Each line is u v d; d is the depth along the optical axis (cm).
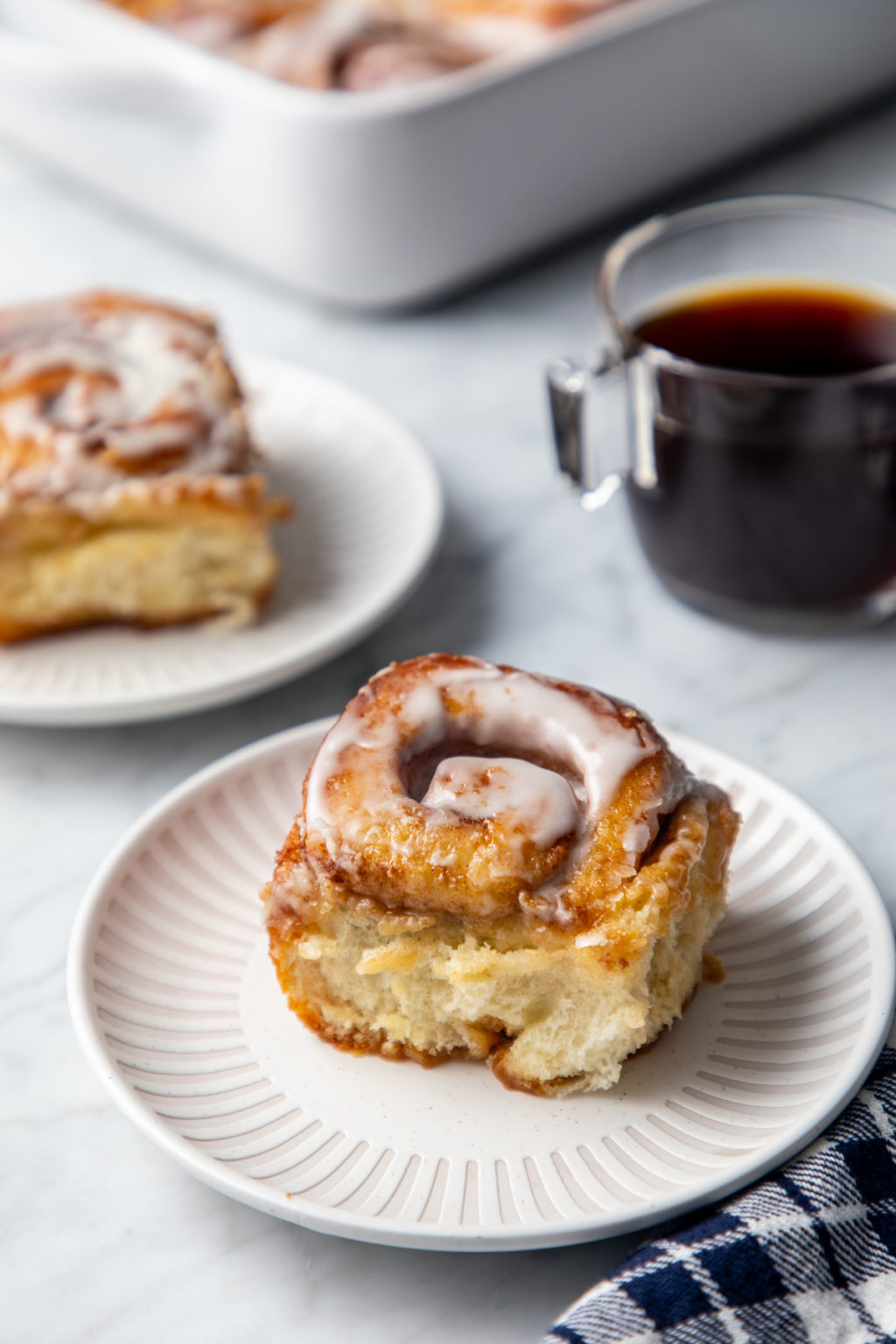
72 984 61
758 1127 58
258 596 74
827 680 72
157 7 95
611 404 82
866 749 70
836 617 73
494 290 92
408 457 78
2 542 72
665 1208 56
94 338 77
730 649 73
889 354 71
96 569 73
